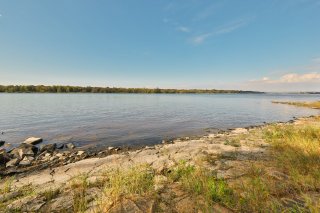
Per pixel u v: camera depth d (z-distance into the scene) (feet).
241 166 23.79
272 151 30.25
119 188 16.21
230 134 54.60
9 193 19.70
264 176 19.85
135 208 14.02
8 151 40.65
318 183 17.37
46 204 16.26
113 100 227.61
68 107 132.67
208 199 14.98
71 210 15.11
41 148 41.63
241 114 108.58
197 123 77.30
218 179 19.57
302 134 37.19
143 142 48.78
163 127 68.44
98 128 65.51
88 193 18.02
